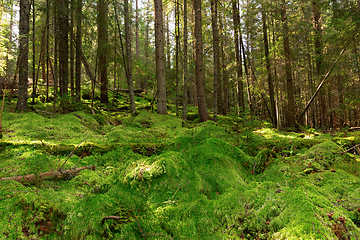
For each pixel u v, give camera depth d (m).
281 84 11.38
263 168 2.73
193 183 2.06
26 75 6.82
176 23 12.75
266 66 10.70
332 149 3.20
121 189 1.95
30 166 2.50
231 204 1.78
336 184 2.26
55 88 7.42
